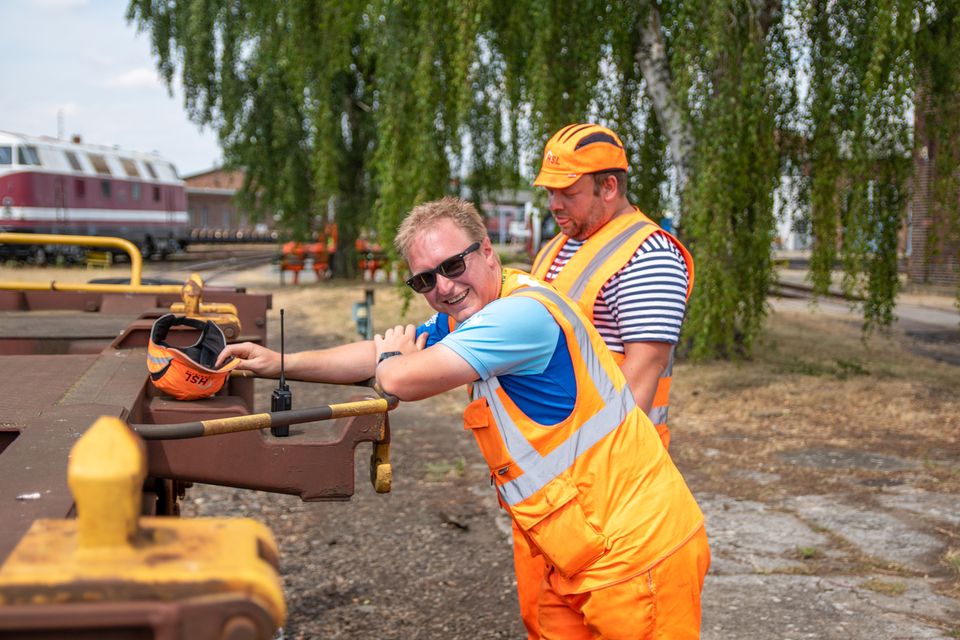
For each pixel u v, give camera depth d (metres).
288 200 20.86
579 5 8.77
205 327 2.82
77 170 31.55
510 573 4.38
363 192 22.25
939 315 16.94
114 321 4.43
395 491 5.72
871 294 9.97
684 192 8.73
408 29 9.91
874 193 9.54
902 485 5.79
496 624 3.82
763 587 4.11
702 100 8.10
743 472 6.12
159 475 2.25
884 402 8.37
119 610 0.85
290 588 4.18
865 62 8.46
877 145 8.99
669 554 2.04
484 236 2.13
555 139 2.76
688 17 8.04
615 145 2.74
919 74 8.63
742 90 7.93
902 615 3.80
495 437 2.03
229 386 2.85
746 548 4.64
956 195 9.30
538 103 8.37
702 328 8.56
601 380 2.05
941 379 9.64
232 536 0.97
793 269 31.14
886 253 9.79
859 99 8.21
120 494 0.87
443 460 6.47
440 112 9.93
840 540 4.75
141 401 2.39
